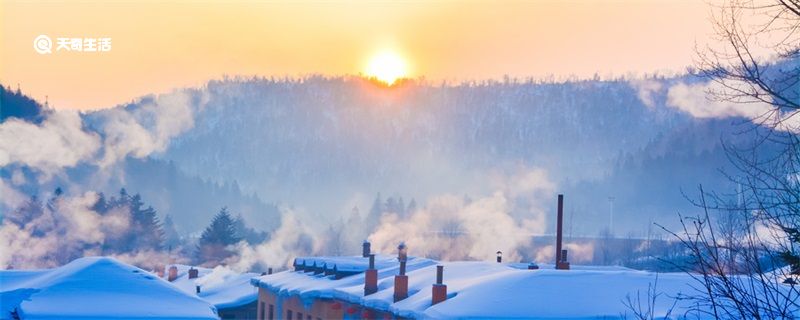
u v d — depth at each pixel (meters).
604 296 31.00
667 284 31.31
